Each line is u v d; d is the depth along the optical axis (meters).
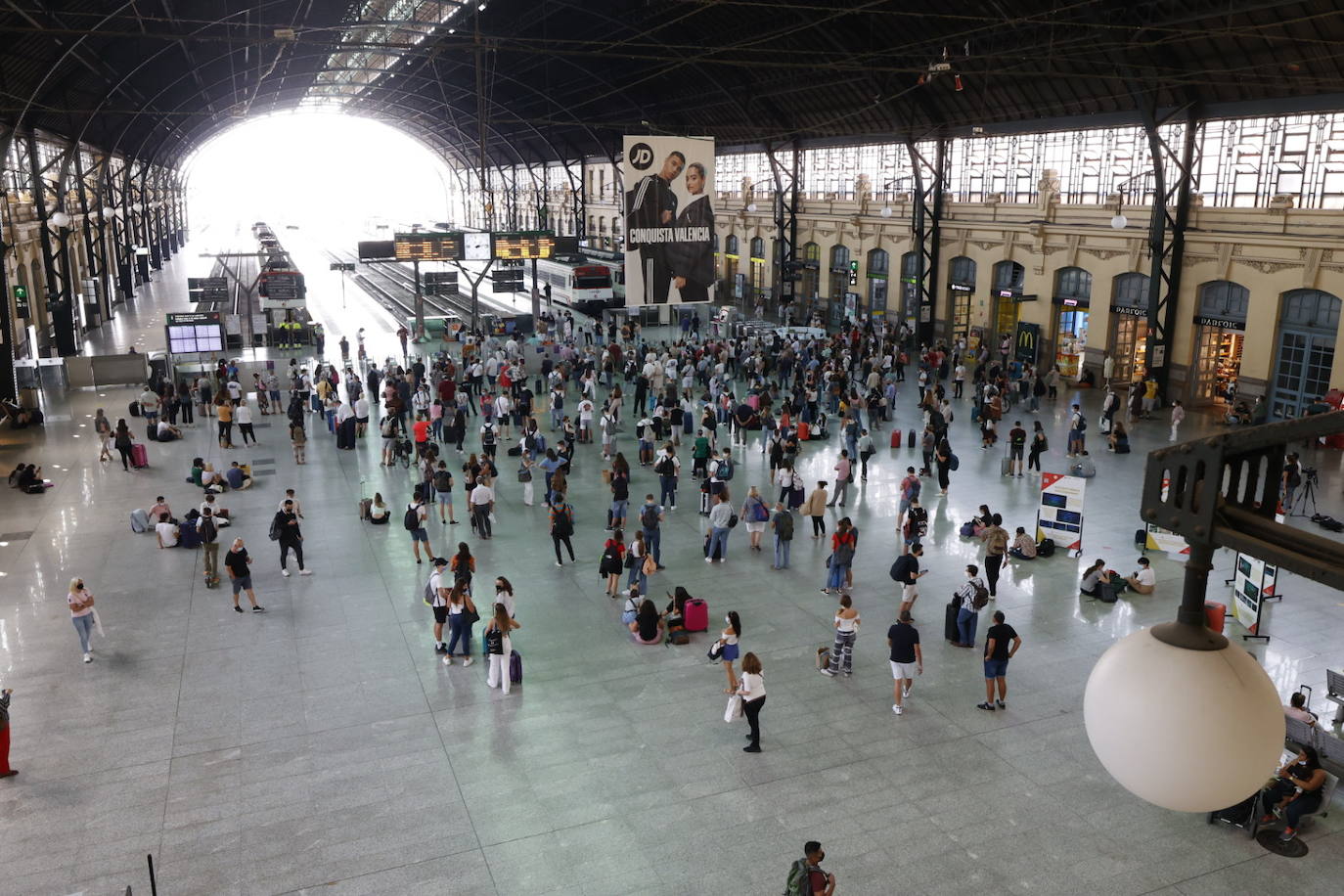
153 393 28.11
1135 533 19.33
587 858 9.77
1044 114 34.88
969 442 26.69
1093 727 2.60
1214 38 26.09
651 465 24.36
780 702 12.89
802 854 9.82
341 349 39.59
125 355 35.28
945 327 42.25
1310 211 26.34
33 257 42.91
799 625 15.24
